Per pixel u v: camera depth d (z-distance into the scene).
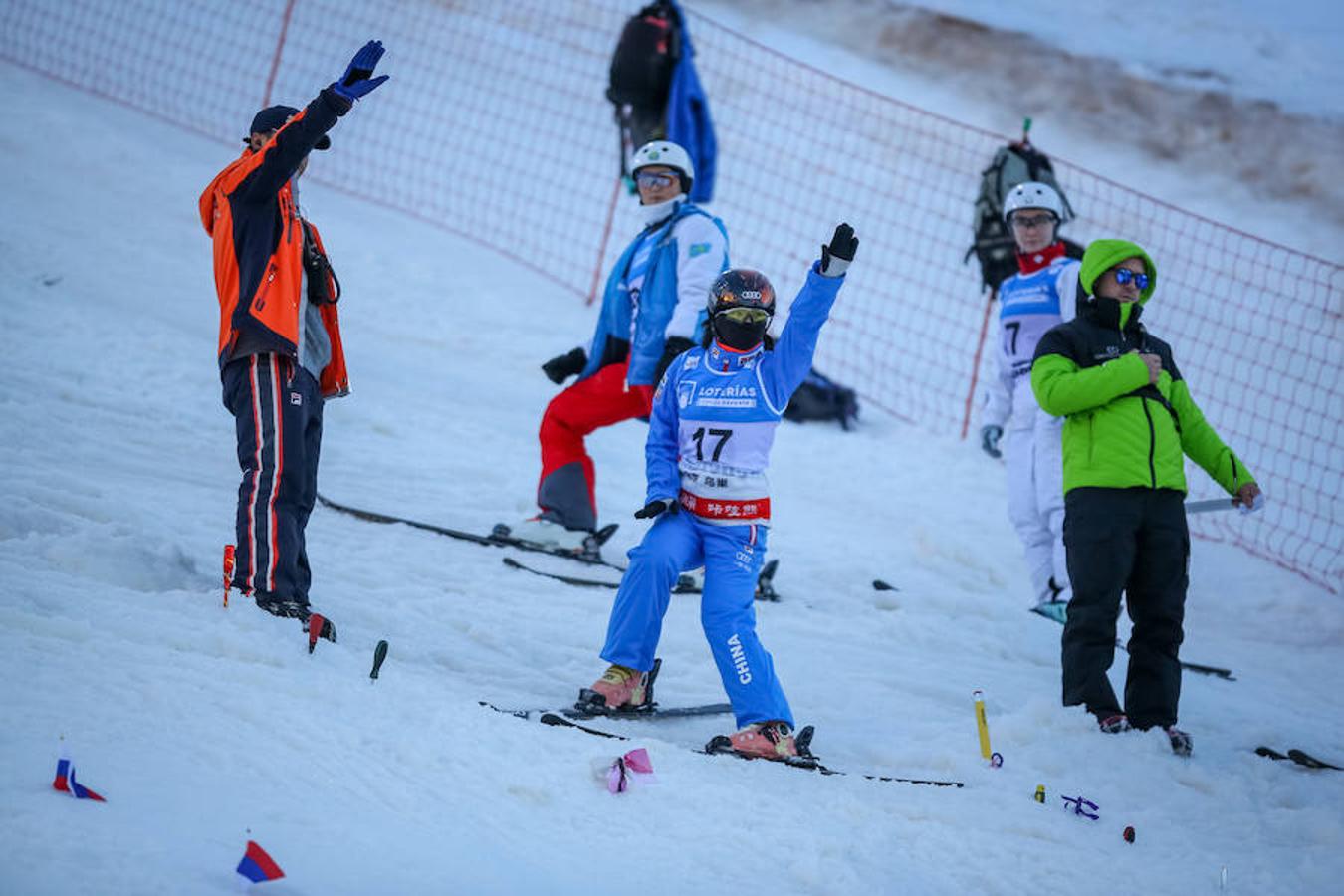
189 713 15.31
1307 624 33.66
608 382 26.75
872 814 16.98
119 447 27.11
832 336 52.62
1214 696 25.83
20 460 24.41
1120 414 21.64
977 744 20.27
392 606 22.12
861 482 38.94
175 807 13.06
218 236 19.80
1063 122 71.19
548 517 27.11
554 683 20.41
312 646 18.09
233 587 19.20
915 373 50.19
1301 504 43.66
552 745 17.02
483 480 31.22
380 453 31.89
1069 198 64.75
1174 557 21.47
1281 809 18.80
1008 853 16.42
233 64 67.19
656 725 19.48
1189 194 65.88
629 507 32.12
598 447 37.00
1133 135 70.19
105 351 33.06
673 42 46.91
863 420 45.31
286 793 14.02
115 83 61.53
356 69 18.73
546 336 45.62
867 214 62.94
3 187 46.25
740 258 57.84
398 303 46.06
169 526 22.52
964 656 25.88
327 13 74.62
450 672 20.00
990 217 43.03
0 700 14.59
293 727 15.66
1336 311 57.38
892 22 78.56
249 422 19.47
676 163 26.11
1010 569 33.00
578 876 13.81
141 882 11.45
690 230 25.69
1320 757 22.47
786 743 18.34
